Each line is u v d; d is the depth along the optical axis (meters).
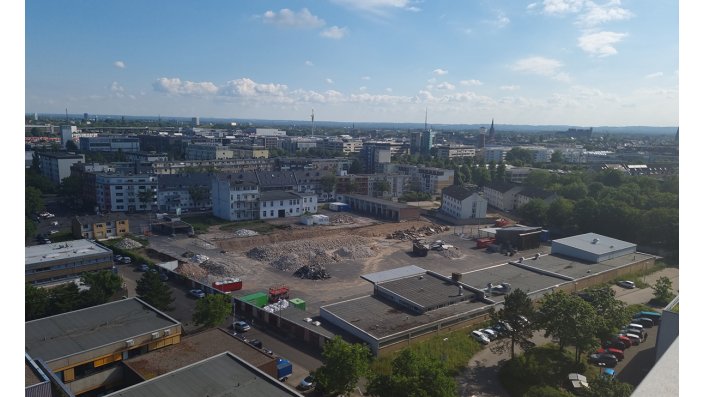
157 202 137.50
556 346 55.12
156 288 62.53
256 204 129.38
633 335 57.91
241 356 46.16
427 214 143.75
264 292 74.94
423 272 74.31
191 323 60.81
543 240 113.75
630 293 75.31
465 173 199.38
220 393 36.41
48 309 58.09
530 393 42.12
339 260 93.00
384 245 106.31
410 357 41.34
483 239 107.88
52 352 43.38
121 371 45.41
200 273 81.81
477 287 70.62
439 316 59.19
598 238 97.31
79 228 103.19
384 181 172.12
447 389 38.66
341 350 43.06
